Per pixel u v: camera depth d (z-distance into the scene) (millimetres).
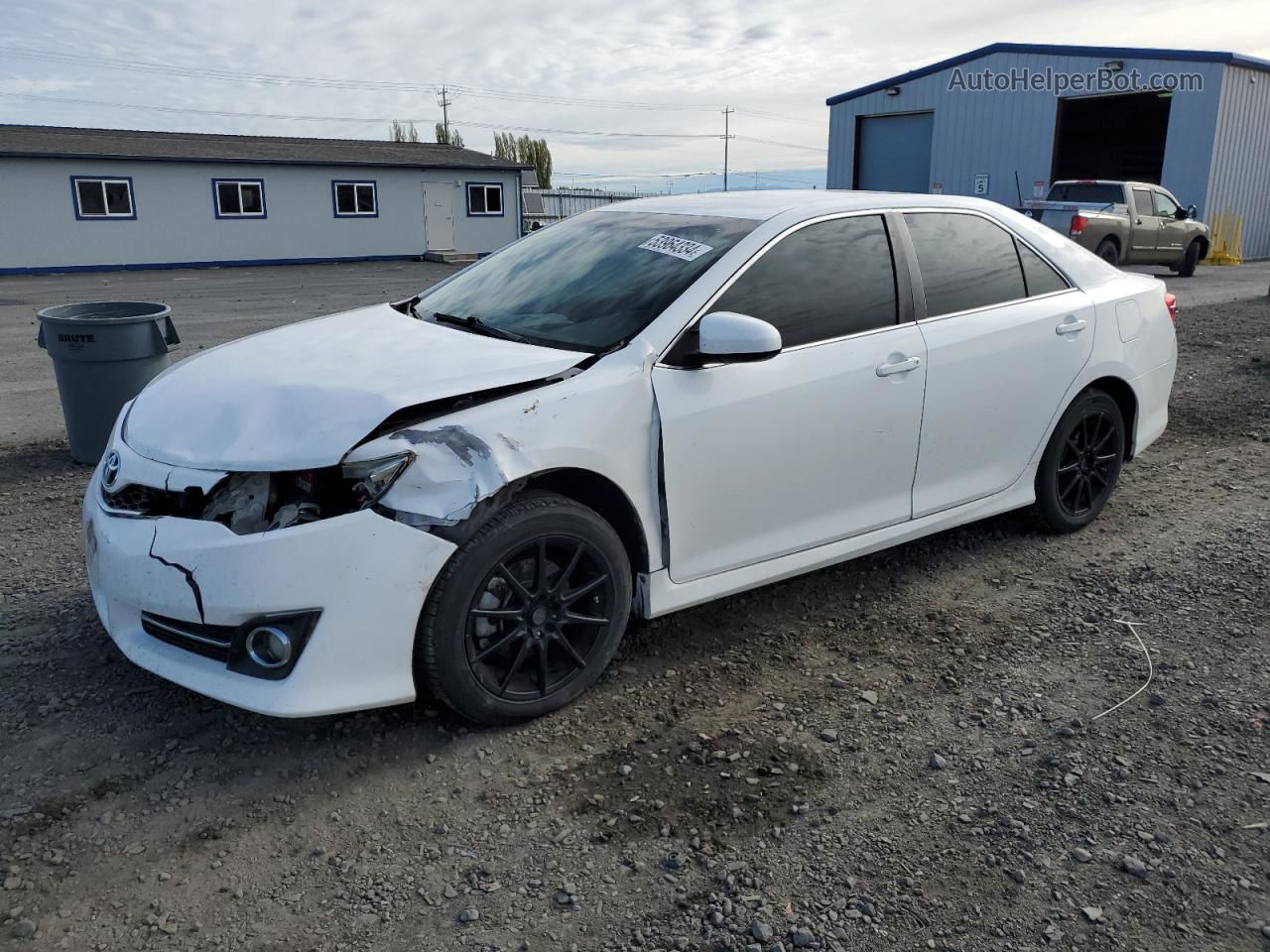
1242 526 4891
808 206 3783
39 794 2723
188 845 2545
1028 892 2395
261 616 2654
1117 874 2457
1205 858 2512
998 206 4461
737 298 3428
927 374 3857
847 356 3629
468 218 33312
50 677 3340
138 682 3318
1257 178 25625
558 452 2949
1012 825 2635
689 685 3361
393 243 31703
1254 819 2658
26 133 27766
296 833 2598
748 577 3545
